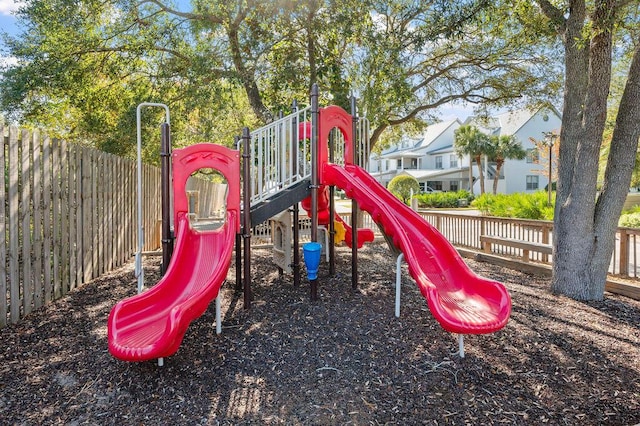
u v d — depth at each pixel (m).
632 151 4.55
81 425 2.30
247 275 4.32
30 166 4.02
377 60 8.23
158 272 5.86
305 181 5.11
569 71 4.76
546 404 2.54
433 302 3.09
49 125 10.39
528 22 5.70
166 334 2.56
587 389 2.71
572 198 4.77
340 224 7.14
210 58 8.22
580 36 4.60
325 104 10.12
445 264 4.16
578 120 4.75
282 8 7.97
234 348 3.34
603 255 4.66
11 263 3.69
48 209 4.29
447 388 2.74
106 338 3.45
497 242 6.91
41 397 2.55
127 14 8.64
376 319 3.93
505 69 10.56
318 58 8.66
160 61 9.04
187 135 11.59
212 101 8.48
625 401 2.57
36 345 3.28
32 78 7.74
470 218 8.05
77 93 8.75
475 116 12.72
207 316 4.07
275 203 4.73
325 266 6.49
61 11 7.63
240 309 4.29
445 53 10.53
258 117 9.84
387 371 2.96
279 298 4.65
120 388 2.70
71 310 4.12
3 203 3.55
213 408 2.50
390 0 8.40
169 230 4.21
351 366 3.04
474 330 2.91
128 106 8.82
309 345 3.38
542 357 3.17
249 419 2.39
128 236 6.75
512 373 2.93
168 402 2.55
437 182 31.72
